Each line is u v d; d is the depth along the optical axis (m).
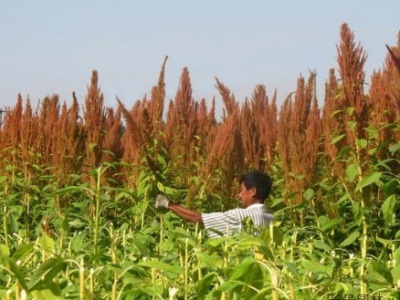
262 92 14.95
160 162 9.73
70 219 9.34
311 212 9.86
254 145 12.28
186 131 12.65
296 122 12.42
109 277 5.08
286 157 10.36
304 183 9.95
